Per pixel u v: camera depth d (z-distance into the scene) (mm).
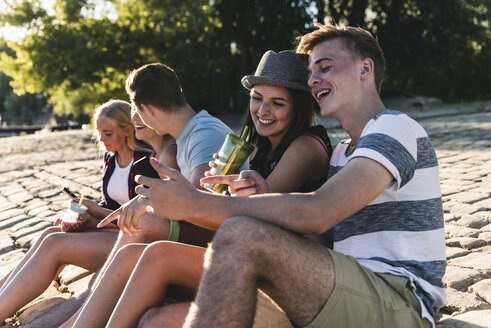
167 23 23219
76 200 3188
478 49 27562
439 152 8195
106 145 3252
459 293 2658
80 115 38188
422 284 1860
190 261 2002
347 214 1706
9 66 24625
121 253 2131
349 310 1707
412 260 1885
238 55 26625
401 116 1904
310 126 2566
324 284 1661
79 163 9773
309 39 2176
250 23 22750
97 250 2852
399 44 24281
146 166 3092
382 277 1801
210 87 24766
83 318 2090
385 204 1893
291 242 1631
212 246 1608
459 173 6164
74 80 24578
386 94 23016
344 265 1714
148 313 1908
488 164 6570
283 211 1679
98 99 26312
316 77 2123
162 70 2908
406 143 1837
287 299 1687
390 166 1758
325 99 2127
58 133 18766
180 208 1764
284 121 2551
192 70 24141
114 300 2104
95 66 23844
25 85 25438
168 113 2891
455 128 12117
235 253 1572
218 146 2717
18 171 9477
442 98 27734
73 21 24219
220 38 25000
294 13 22250
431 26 24078
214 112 25266
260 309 1861
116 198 3303
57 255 2814
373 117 1964
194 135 2771
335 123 14094
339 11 22812
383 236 1898
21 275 2756
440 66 24734
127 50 24484
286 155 2465
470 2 25984
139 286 1949
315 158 2459
